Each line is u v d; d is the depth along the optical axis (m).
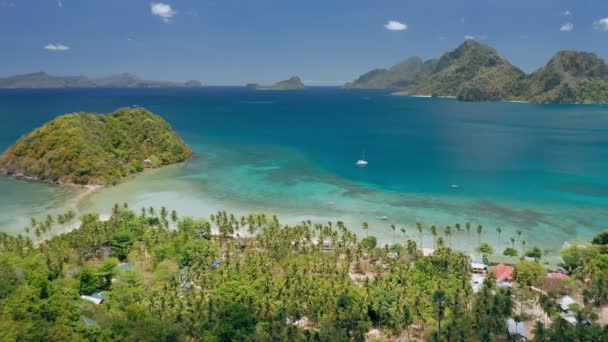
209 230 111.75
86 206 137.00
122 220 113.81
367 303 76.81
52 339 62.75
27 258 89.56
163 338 66.62
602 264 88.81
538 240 113.56
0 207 134.75
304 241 104.06
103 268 88.56
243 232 118.25
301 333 70.00
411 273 89.38
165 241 103.56
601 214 131.88
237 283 81.88
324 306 77.00
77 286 84.62
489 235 116.75
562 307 77.62
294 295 79.88
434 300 76.31
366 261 100.44
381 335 74.94
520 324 72.56
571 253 95.81
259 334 69.12
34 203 138.88
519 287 84.25
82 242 101.25
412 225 124.06
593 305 80.25
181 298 79.81
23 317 67.00
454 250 107.12
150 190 155.25
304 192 156.12
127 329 67.38
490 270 93.44
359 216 131.25
